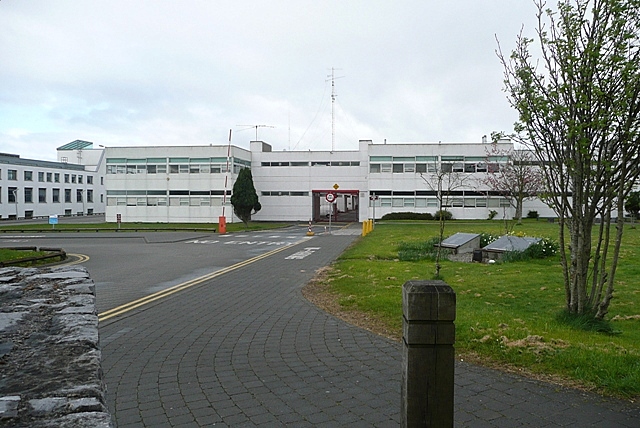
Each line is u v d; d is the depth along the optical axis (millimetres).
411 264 14312
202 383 5059
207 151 53188
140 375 5320
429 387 3076
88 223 51031
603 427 3904
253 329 7320
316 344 6469
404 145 54844
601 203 7090
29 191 66875
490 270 12570
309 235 32625
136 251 21641
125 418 4223
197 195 53375
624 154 6305
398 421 4113
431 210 54188
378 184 55250
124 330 7344
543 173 7535
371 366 5551
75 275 5117
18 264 15453
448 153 53875
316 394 4723
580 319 6816
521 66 7406
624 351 5516
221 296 10164
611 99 6258
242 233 35844
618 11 6090
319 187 57625
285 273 13664
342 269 13680
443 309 3070
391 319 7684
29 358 2744
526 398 4496
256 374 5320
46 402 2217
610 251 17000
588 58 6309
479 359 5598
